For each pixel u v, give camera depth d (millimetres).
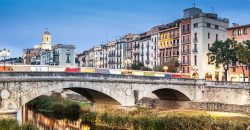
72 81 55906
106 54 161750
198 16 107312
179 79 74875
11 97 47969
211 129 46844
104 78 60500
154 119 49406
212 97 78312
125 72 71188
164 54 123812
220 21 110250
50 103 78438
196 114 52719
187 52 111625
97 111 62688
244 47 86125
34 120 62531
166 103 82250
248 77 96188
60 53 159625
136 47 140250
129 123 51594
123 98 63625
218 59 90812
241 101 74125
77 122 60188
